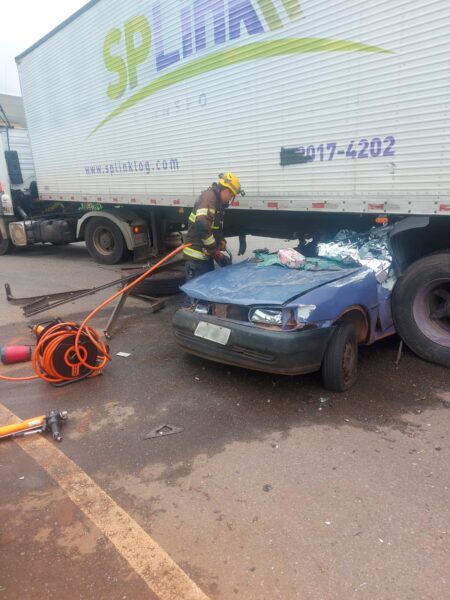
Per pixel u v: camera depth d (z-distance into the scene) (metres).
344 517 2.36
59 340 3.87
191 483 2.66
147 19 6.50
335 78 4.58
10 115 11.45
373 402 3.53
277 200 5.43
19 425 3.18
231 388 3.83
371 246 4.43
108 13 7.14
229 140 5.82
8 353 4.45
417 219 4.26
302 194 5.16
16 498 2.58
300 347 3.34
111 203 8.27
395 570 2.04
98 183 8.42
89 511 2.46
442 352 4.07
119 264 9.39
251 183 5.69
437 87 3.88
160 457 2.92
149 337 5.14
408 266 4.38
